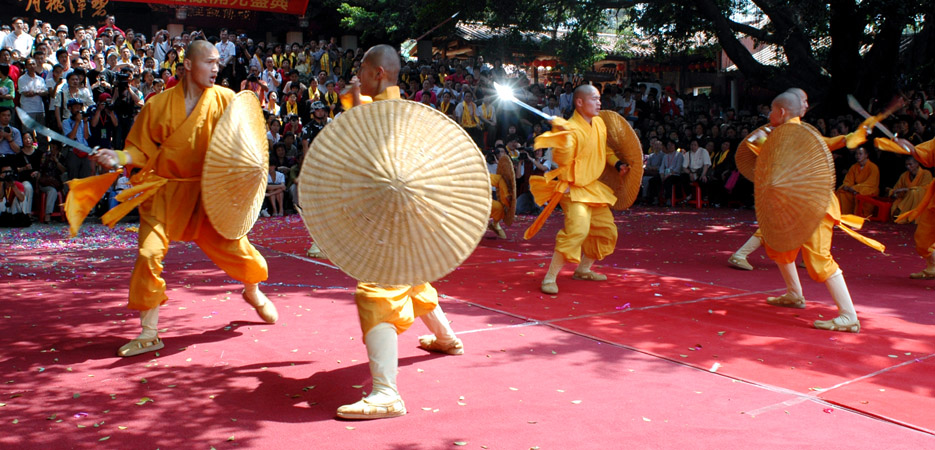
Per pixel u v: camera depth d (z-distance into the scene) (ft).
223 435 12.34
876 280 26.22
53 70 45.16
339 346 17.53
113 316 20.26
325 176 12.80
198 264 28.73
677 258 31.07
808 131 18.51
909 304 22.31
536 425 12.80
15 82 46.03
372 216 12.75
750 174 23.80
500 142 50.26
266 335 18.45
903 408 13.58
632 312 21.07
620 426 12.75
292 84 58.03
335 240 12.79
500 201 37.04
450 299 22.66
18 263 28.84
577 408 13.61
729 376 15.53
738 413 13.42
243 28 77.30
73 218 16.35
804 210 18.84
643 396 14.28
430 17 64.80
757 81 64.69
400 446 11.95
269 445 11.96
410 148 12.85
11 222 40.96
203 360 16.38
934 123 47.55
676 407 13.69
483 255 31.81
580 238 23.30
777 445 11.98
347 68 67.77
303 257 30.78
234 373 15.52
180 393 14.30
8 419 12.89
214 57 16.79
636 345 17.78
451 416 13.21
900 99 20.11
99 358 16.46
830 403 13.97
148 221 16.80
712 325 19.62
